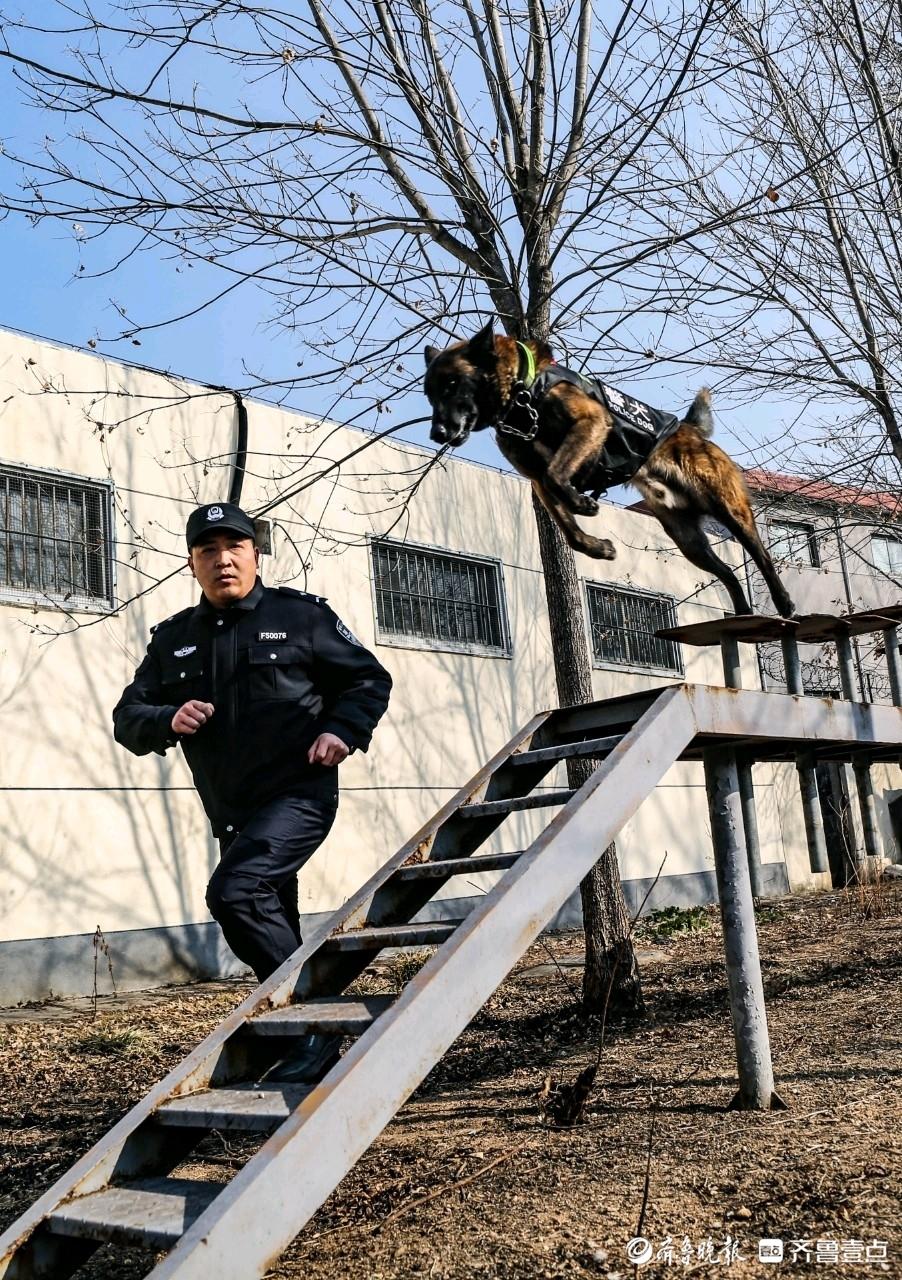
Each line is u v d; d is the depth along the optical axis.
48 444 8.64
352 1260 2.84
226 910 3.26
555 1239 2.79
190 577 9.48
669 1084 4.55
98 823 8.63
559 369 4.91
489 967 2.70
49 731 8.41
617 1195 3.08
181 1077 2.72
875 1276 2.42
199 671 3.61
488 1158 3.61
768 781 16.22
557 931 12.02
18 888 8.09
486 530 12.59
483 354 4.78
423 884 3.38
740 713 3.77
